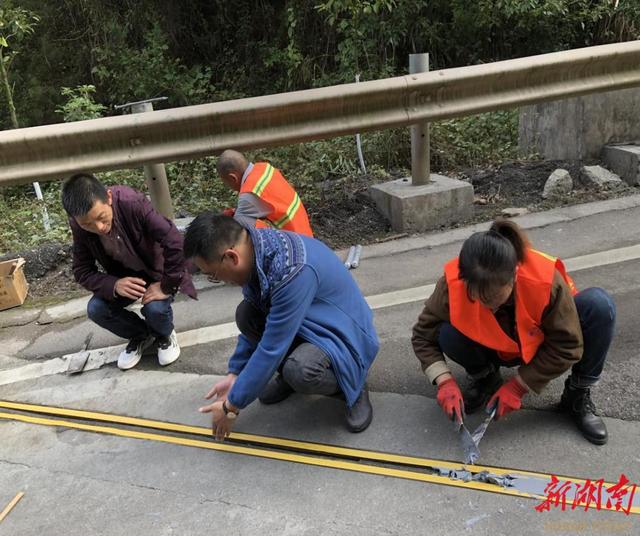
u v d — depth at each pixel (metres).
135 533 1.91
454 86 3.84
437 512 1.88
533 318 1.86
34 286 3.93
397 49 8.22
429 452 2.13
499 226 1.82
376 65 7.53
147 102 3.56
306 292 1.98
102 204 2.39
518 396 2.02
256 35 9.22
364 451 2.17
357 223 4.29
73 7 9.48
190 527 1.92
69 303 3.64
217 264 1.89
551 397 2.34
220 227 1.87
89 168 3.44
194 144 3.56
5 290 3.60
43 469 2.25
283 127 3.67
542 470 1.99
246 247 1.95
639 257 3.37
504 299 1.76
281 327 1.96
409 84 3.73
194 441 2.33
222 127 3.57
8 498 2.11
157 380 2.76
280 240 2.02
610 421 2.17
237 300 3.48
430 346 2.17
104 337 3.20
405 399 2.43
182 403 2.57
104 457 2.28
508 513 1.85
